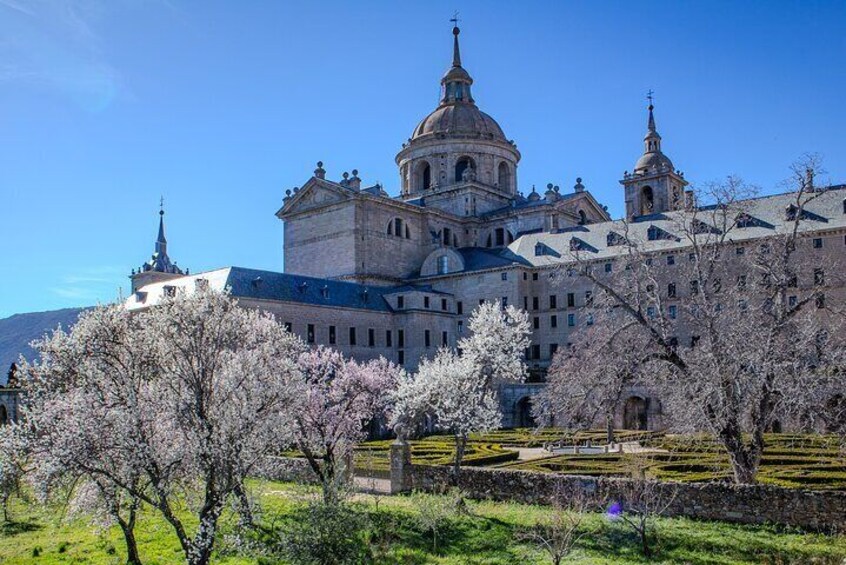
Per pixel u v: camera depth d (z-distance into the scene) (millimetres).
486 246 118812
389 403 55906
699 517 32219
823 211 81312
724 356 35344
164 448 25812
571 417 40562
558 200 114562
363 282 103125
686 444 44938
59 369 27141
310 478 43406
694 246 39875
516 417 87562
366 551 28578
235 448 25109
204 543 24031
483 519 33406
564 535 27688
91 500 27594
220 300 28688
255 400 26688
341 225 105625
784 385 34312
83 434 24203
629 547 28719
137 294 88875
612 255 92500
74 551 31422
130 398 25125
